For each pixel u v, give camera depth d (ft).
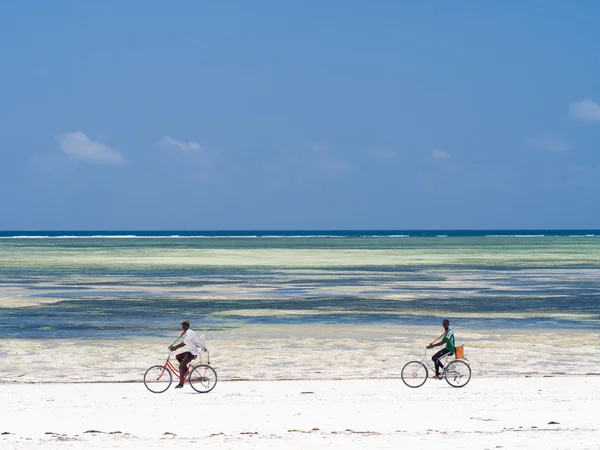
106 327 111.14
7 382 70.33
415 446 43.32
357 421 52.19
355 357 84.89
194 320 119.85
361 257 363.97
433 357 67.00
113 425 51.13
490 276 227.20
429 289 179.83
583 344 94.68
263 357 84.84
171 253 416.05
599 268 268.00
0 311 132.46
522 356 85.56
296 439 45.68
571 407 56.70
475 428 49.75
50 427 50.52
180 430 49.49
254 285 191.52
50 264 293.64
